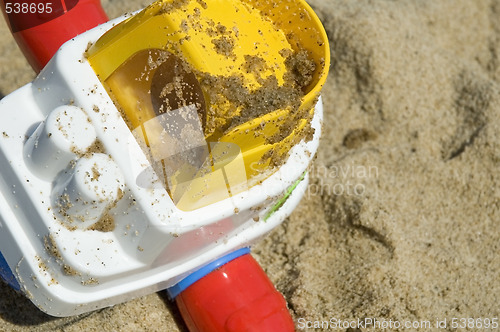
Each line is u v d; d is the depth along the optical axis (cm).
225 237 44
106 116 41
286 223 54
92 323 46
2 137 41
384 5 64
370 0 65
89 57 42
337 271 52
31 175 41
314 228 54
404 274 51
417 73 61
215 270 45
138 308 47
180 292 46
